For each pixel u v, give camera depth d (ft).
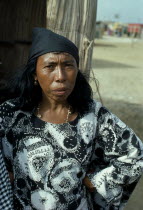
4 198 5.50
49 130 5.88
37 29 5.87
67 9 8.20
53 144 5.81
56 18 8.20
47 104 6.05
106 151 6.23
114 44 101.55
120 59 60.64
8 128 5.99
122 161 6.16
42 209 5.84
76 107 6.10
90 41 8.50
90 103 6.23
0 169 5.50
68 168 5.80
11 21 10.25
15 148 5.90
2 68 10.43
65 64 5.70
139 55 69.72
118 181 6.11
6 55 10.43
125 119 21.09
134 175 6.13
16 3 10.11
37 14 9.93
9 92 6.48
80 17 8.32
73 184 5.84
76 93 6.15
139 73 43.93
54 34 5.72
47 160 5.78
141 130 19.56
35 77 6.10
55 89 5.72
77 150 5.85
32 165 5.77
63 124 5.93
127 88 32.86
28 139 5.84
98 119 6.15
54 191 5.76
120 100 26.55
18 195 5.95
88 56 8.52
